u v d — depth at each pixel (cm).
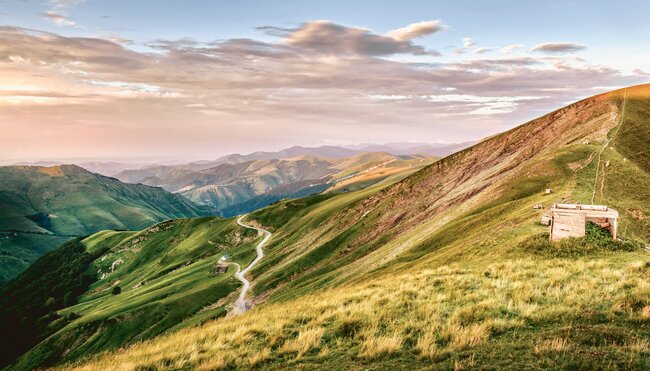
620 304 1271
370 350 1202
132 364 1401
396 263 4847
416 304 1653
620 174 4266
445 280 2009
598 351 961
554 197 3903
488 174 9188
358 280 4806
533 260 2231
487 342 1145
